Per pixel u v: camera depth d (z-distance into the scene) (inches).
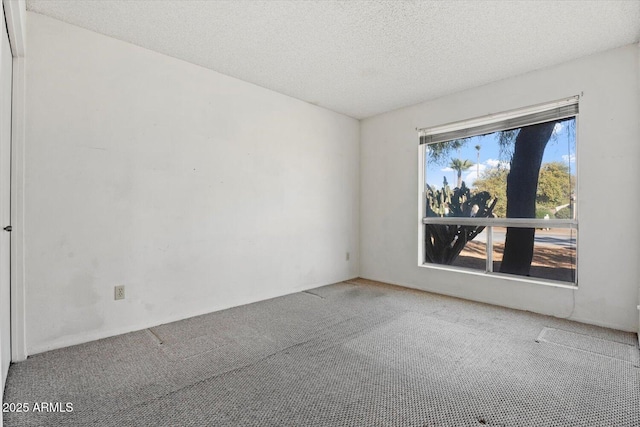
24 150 84.7
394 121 169.3
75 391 69.9
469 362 83.4
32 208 86.6
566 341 96.1
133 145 104.3
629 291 104.0
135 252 104.7
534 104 123.0
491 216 138.6
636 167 102.6
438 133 154.2
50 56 89.8
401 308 128.4
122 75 102.3
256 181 137.9
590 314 111.0
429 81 134.0
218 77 125.4
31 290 86.6
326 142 167.9
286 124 149.3
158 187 109.7
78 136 94.0
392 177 170.4
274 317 117.8
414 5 85.4
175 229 113.7
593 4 84.2
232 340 97.2
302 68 122.7
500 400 67.0
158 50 108.9
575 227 116.3
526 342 95.6
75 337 93.6
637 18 89.8
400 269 166.7
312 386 72.4
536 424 59.8
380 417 61.7
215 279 124.6
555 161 121.4
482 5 85.2
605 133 108.0
